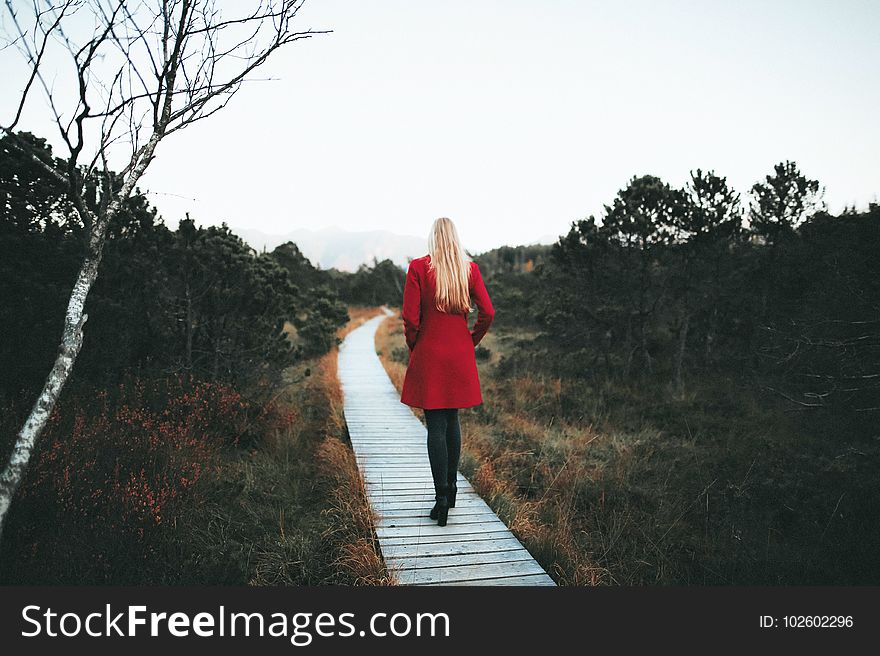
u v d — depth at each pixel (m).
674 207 9.77
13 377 4.77
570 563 3.37
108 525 3.16
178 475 4.22
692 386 9.38
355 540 3.49
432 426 3.29
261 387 7.57
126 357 6.12
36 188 4.93
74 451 4.01
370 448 5.95
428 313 3.15
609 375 10.32
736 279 9.72
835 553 4.01
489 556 3.17
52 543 2.96
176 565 3.07
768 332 8.11
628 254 10.24
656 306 10.41
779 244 9.43
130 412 5.14
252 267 7.90
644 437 7.29
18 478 1.85
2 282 4.74
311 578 3.33
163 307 6.86
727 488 5.26
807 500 4.85
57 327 5.04
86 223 2.23
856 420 6.35
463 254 3.17
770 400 7.94
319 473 5.36
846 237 7.77
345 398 9.38
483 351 13.62
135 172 2.27
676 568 3.99
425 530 3.51
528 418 8.31
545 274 13.48
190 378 6.49
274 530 4.04
